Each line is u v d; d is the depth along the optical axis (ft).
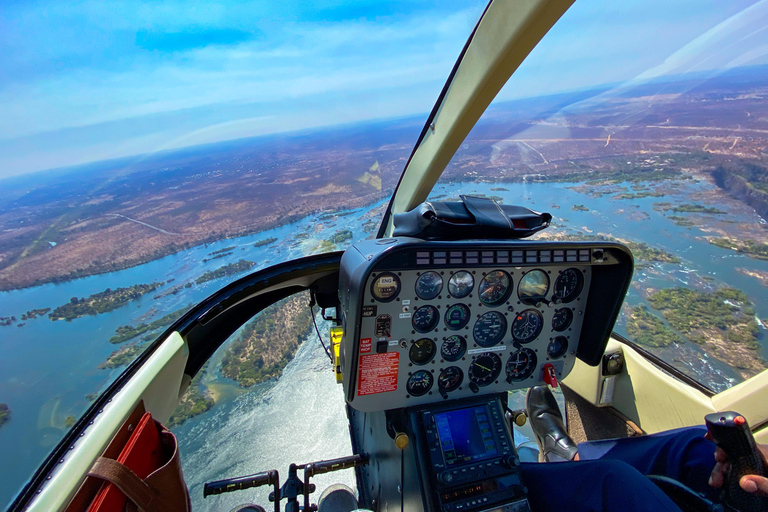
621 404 3.21
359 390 2.34
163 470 1.82
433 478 2.20
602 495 1.98
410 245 1.95
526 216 2.26
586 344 2.61
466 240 2.09
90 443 1.82
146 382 2.33
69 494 1.58
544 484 2.27
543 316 2.49
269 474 2.53
